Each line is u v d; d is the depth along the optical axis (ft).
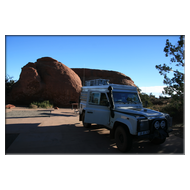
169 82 30.58
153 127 14.79
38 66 75.66
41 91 68.49
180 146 17.38
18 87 65.72
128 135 14.73
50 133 21.15
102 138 19.85
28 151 14.51
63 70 76.38
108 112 18.11
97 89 21.84
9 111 44.01
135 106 19.72
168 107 37.50
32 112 43.70
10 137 18.72
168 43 30.37
